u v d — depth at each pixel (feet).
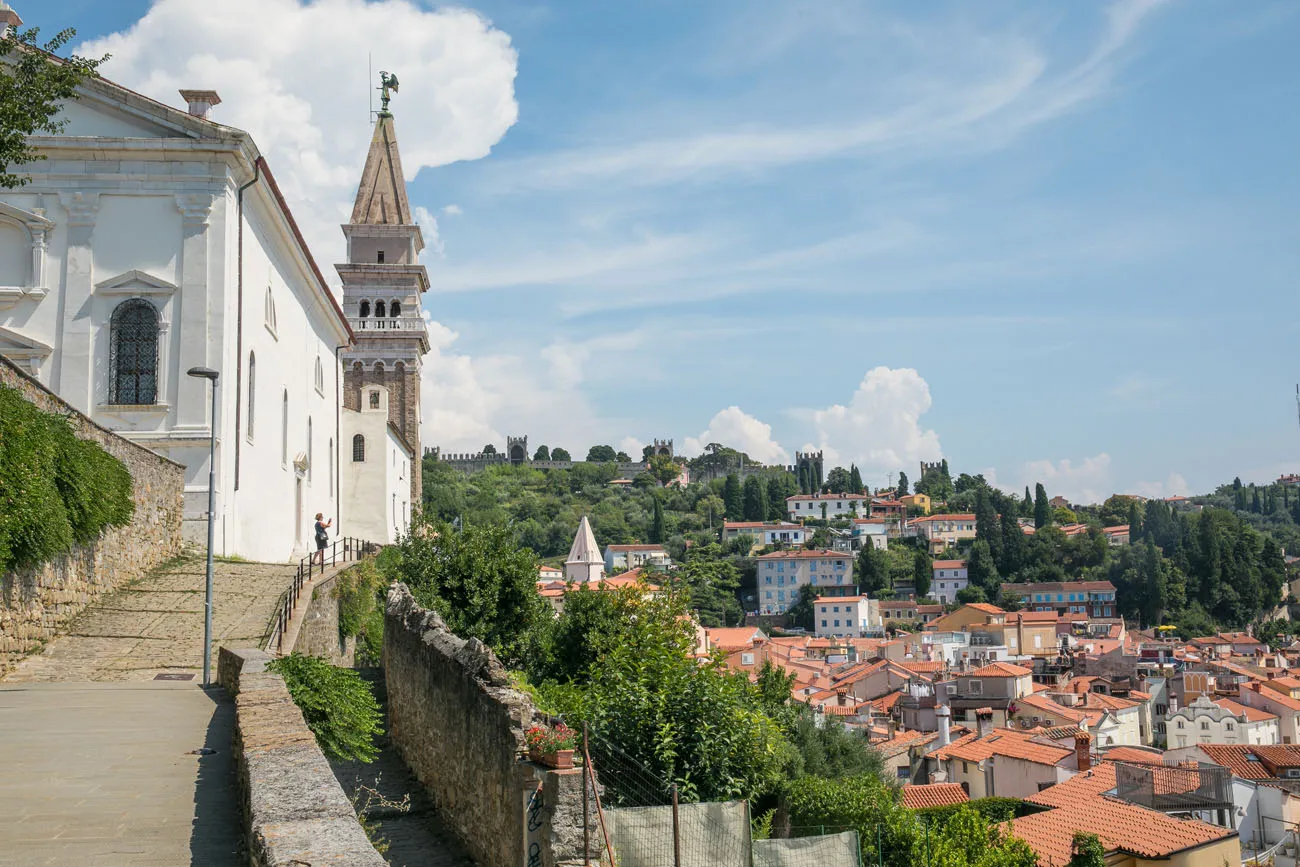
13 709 53.47
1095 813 134.51
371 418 243.40
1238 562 618.44
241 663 56.29
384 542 239.91
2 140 79.71
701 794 59.93
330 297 192.85
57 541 73.77
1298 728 299.38
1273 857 161.79
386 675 77.46
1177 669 375.66
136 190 126.11
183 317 124.36
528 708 47.83
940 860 104.06
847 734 158.40
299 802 24.94
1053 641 504.02
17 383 74.79
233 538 126.31
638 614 103.24
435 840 52.90
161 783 36.32
